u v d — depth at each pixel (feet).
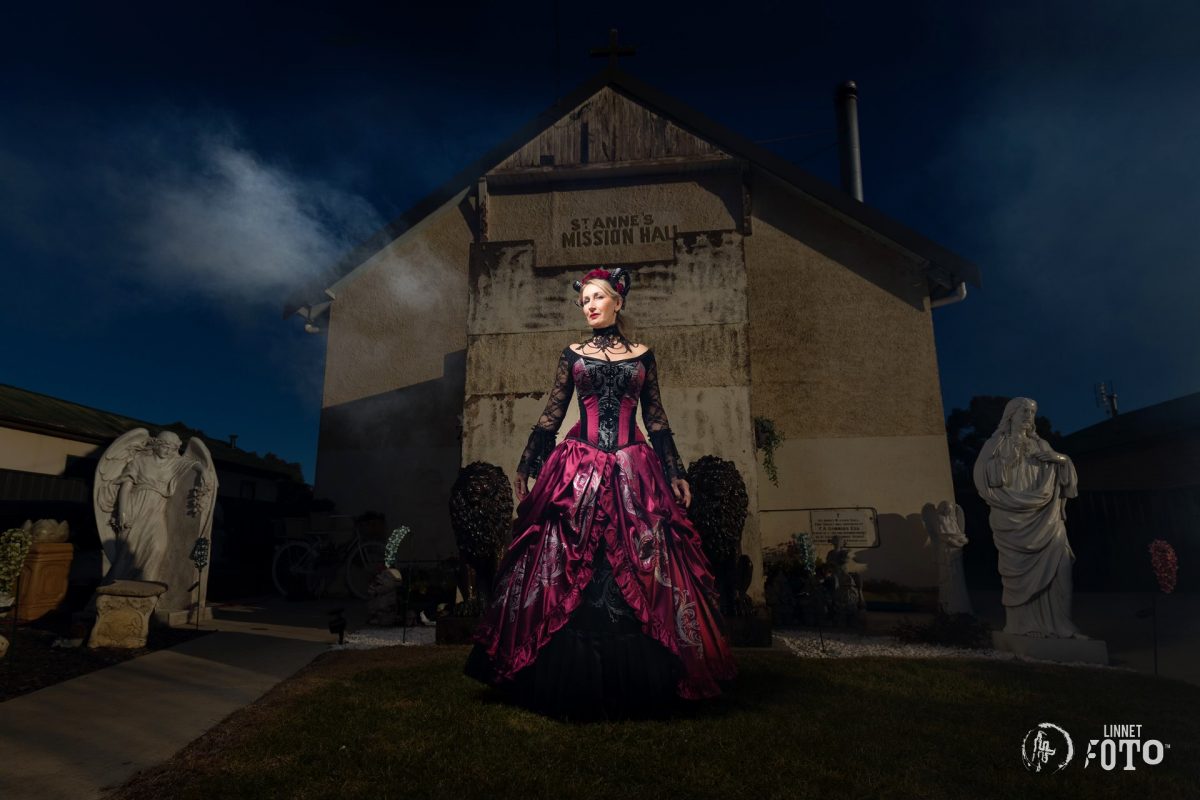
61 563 28.19
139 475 27.58
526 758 10.93
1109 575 47.52
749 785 10.00
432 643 23.41
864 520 37.50
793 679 17.13
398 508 43.27
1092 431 72.38
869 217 39.65
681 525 13.67
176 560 28.66
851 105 52.95
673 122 39.06
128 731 12.95
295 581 40.96
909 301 39.63
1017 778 10.59
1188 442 56.70
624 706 12.58
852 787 10.05
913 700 15.19
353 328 45.78
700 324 27.02
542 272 27.96
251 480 65.10
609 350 14.87
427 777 10.21
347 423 44.68
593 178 31.50
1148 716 14.23
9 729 13.07
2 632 23.77
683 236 27.99
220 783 10.11
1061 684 17.04
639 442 13.97
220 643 23.27
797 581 29.96
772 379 39.75
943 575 27.68
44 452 43.21
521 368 27.09
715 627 13.28
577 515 13.14
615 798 9.53
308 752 11.40
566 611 12.57
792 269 40.83
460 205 46.24
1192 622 30.45
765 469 37.09
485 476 23.26
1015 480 22.41
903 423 38.40
